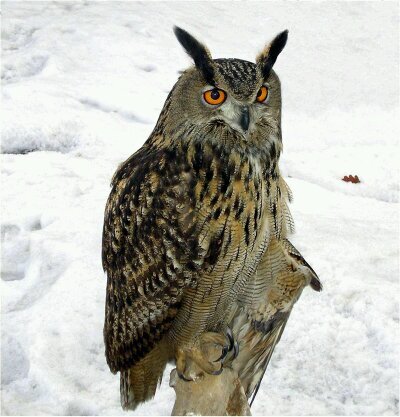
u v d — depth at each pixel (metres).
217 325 1.91
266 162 1.82
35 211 2.82
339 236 2.76
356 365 2.37
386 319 2.45
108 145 3.25
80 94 3.58
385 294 2.52
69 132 3.32
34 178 2.98
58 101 3.48
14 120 3.33
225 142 1.78
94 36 4.02
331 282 2.56
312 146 3.36
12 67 3.81
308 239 2.73
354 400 2.30
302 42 4.19
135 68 3.82
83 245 2.65
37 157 3.11
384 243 2.75
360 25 4.39
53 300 2.45
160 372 1.99
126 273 1.89
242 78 1.77
